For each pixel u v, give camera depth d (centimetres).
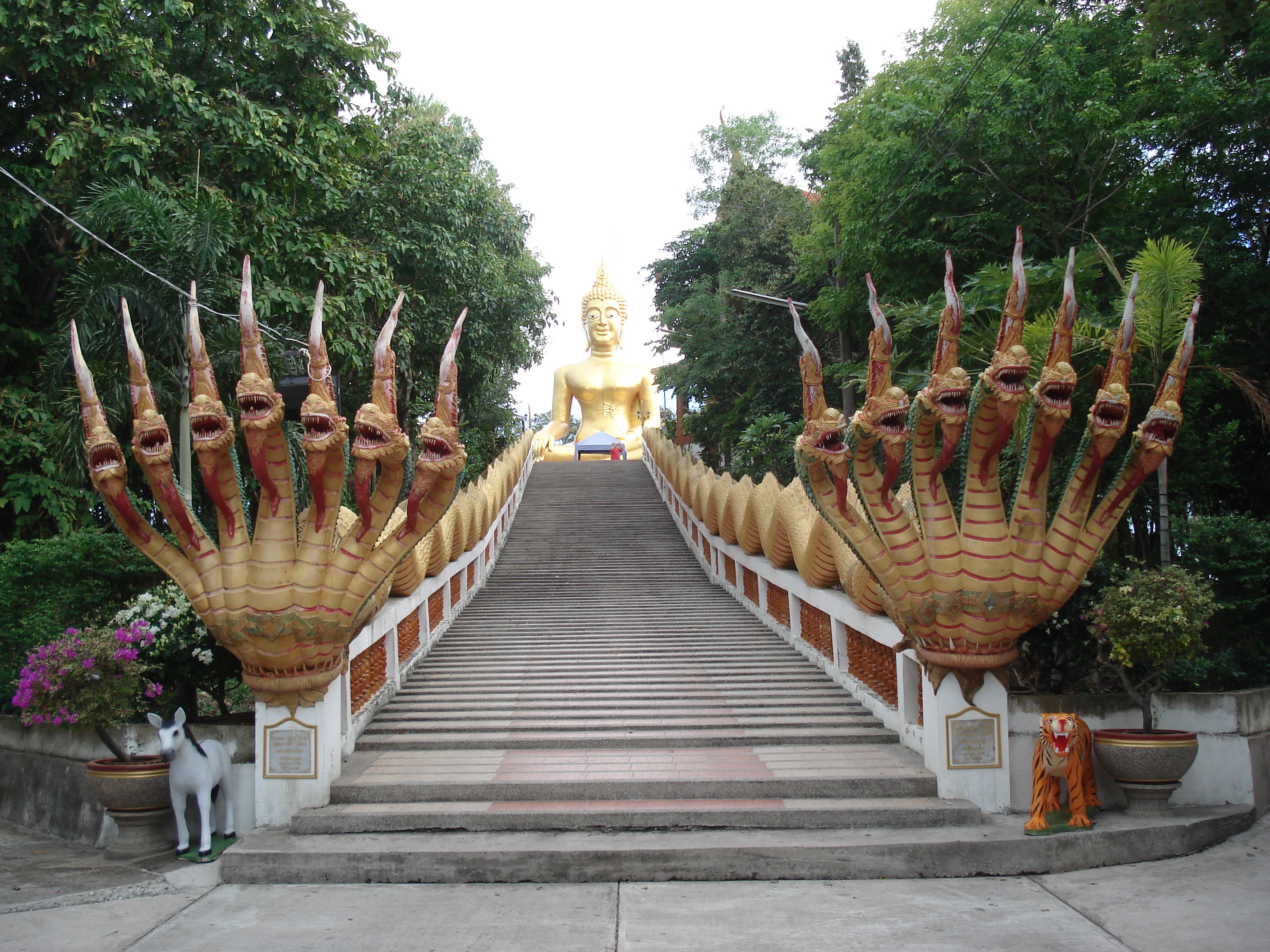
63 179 1383
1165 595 789
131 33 1440
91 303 1147
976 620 765
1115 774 788
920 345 1587
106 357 1227
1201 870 713
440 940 586
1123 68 1409
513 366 3005
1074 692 984
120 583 1077
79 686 799
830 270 2025
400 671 1092
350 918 625
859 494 780
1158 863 732
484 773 819
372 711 975
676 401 3606
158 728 761
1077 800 740
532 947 574
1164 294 957
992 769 784
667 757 866
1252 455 1364
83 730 898
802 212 3073
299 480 1262
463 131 3028
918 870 696
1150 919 611
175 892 686
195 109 1462
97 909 659
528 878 691
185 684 1004
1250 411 1320
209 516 1402
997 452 753
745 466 2203
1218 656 988
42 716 798
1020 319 722
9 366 1415
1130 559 961
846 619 1029
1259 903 640
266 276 1524
